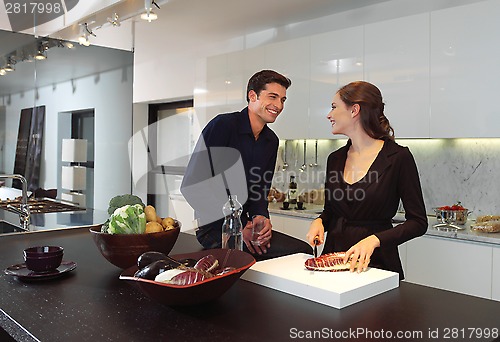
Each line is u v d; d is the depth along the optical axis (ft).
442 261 9.20
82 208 11.30
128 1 8.20
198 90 15.60
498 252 8.39
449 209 9.79
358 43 11.11
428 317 3.50
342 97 6.42
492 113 8.93
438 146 11.09
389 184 6.08
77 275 4.74
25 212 8.82
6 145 9.53
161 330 3.26
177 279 3.51
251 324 3.36
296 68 12.55
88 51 11.44
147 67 17.17
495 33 8.86
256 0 11.06
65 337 3.13
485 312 3.60
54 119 10.63
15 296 4.03
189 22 12.90
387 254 5.79
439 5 10.46
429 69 9.86
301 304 3.81
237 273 3.70
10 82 9.66
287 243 6.39
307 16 12.70
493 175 10.16
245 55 13.96
